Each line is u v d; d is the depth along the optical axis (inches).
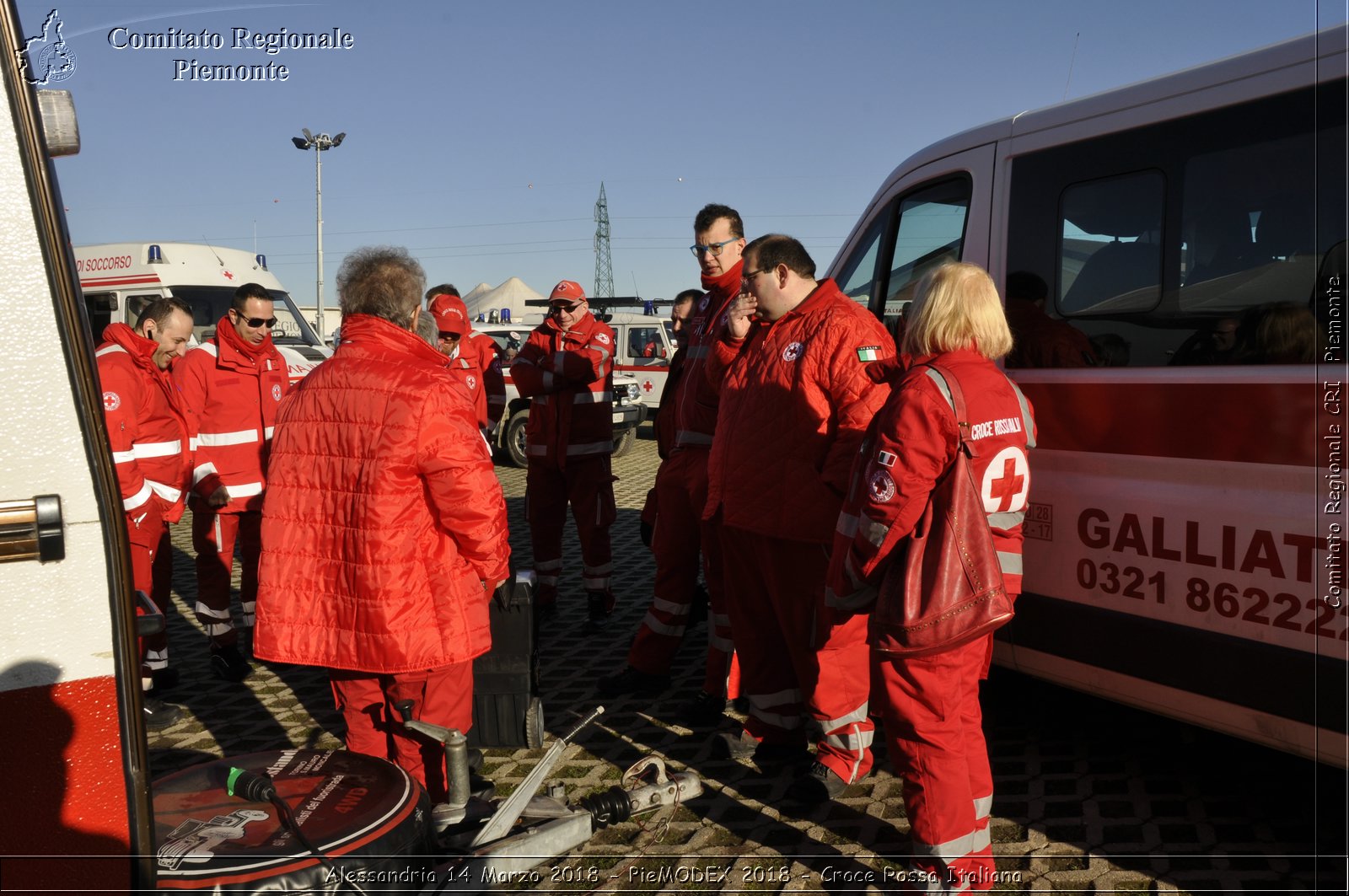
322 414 112.1
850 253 184.5
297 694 194.7
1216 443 116.0
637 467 543.5
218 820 94.0
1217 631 115.8
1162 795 137.9
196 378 197.9
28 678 62.4
